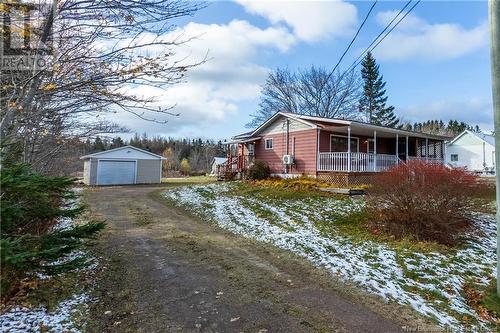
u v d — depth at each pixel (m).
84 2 3.05
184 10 3.40
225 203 11.41
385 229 7.48
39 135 5.27
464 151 33.50
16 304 3.54
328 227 7.99
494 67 4.44
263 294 4.17
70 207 10.14
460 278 5.00
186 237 7.16
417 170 7.33
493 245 6.97
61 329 3.13
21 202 3.33
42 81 3.16
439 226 7.00
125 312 3.58
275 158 19.05
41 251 2.97
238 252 6.10
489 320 3.78
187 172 49.12
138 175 25.50
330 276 4.89
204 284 4.46
